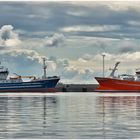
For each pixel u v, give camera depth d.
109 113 58.00
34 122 44.44
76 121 45.66
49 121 45.66
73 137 32.88
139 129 38.00
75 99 115.44
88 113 57.94
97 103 90.56
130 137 32.88
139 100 109.56
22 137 32.78
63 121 45.69
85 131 36.53
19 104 84.44
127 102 96.44
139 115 54.31
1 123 43.31
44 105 80.44
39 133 35.19
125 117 51.12
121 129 38.00
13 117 51.00
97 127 39.66
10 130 37.22
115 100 109.19
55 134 34.59
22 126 40.47
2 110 64.38
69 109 67.12
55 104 84.69
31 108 69.69
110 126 40.44
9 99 114.00
